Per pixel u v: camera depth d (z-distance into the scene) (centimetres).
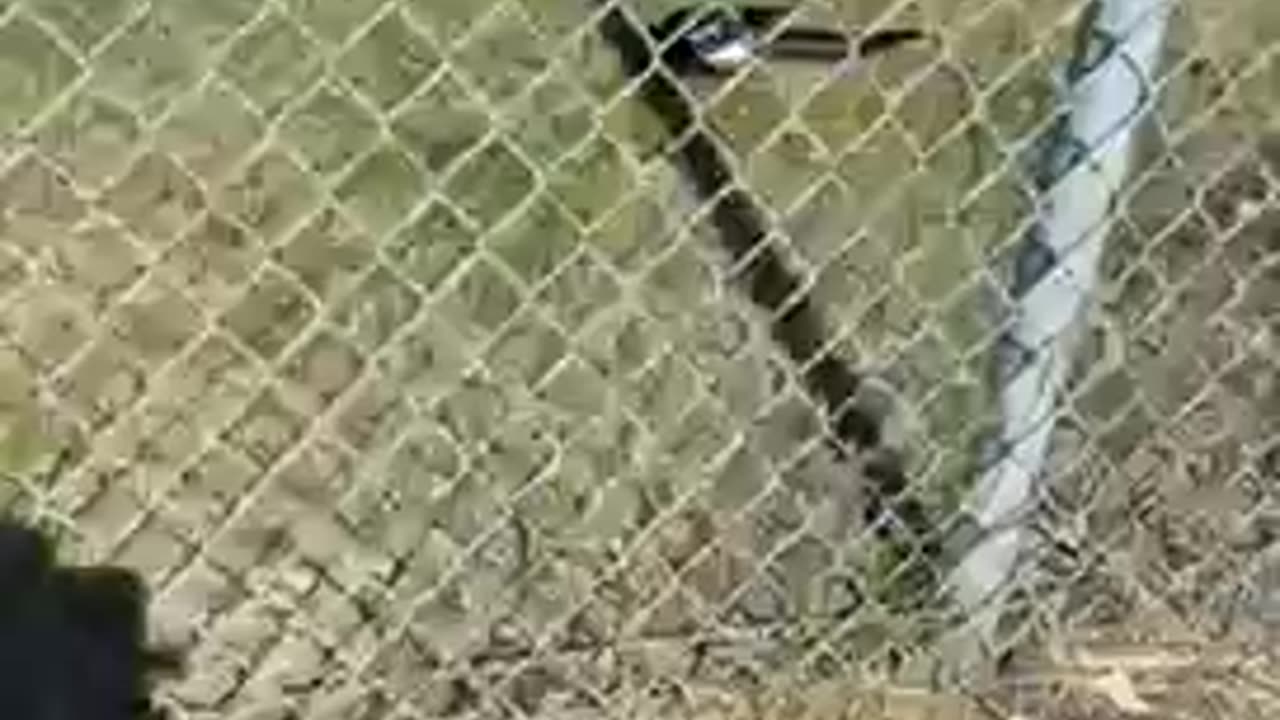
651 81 589
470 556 525
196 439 572
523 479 567
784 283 598
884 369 544
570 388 599
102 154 700
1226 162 606
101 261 646
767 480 543
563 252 662
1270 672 520
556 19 727
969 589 514
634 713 496
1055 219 489
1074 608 526
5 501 527
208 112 727
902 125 600
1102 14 470
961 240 598
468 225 596
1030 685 513
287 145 677
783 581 523
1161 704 510
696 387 589
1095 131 479
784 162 639
